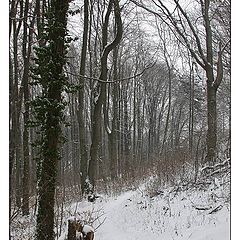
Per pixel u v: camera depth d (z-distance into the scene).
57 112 8.05
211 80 14.63
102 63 16.05
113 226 11.02
